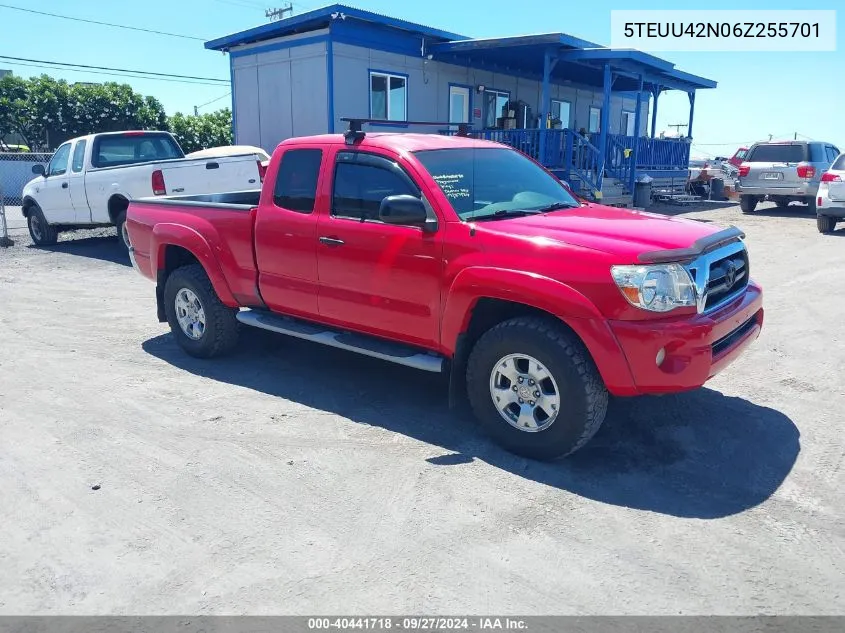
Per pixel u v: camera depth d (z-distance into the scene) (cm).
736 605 284
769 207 2056
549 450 405
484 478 393
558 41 1517
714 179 2403
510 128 1936
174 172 1062
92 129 3425
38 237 1322
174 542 330
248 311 590
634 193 1903
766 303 809
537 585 297
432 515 354
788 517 351
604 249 381
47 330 716
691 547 325
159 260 622
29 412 490
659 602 286
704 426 464
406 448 432
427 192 443
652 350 370
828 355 616
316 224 496
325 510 359
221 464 409
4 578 304
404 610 282
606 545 326
